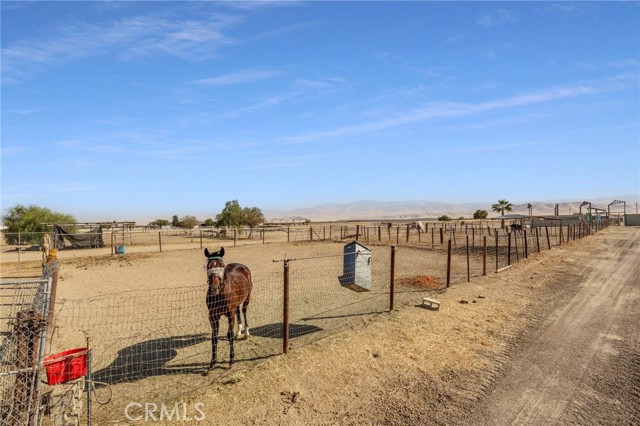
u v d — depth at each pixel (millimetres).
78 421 5379
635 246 29766
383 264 22688
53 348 8859
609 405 6582
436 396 6883
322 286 16156
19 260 28156
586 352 8930
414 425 5977
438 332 10078
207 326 10742
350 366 7980
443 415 6266
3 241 43969
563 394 6977
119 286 17062
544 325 10906
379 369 7910
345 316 11625
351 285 11078
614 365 8203
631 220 67625
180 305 13031
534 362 8367
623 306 12867
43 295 5535
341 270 20453
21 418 4863
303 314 11922
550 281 16703
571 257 23625
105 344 9297
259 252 31031
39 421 5238
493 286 15477
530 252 25984
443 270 20125
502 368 8062
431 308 11984
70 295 15078
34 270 23156
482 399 6785
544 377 7656
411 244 34656
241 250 32906
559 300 13625
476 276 17594
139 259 27547
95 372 7812
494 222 85375
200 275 20109
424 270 20234
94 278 19266
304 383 7219
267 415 6156
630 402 6672
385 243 36094
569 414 6312
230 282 8297
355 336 9570
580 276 17906
